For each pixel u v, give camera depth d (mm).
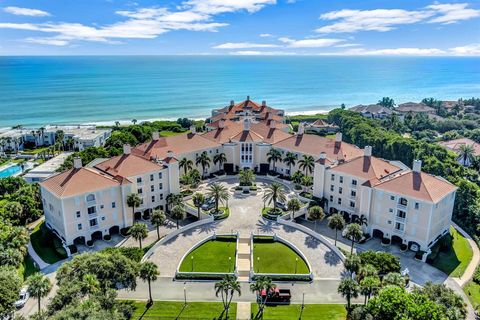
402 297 47094
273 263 69812
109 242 78125
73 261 57219
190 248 74000
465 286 65188
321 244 75938
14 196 90312
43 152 149250
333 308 58594
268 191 90562
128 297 61312
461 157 136000
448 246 77562
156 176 89125
